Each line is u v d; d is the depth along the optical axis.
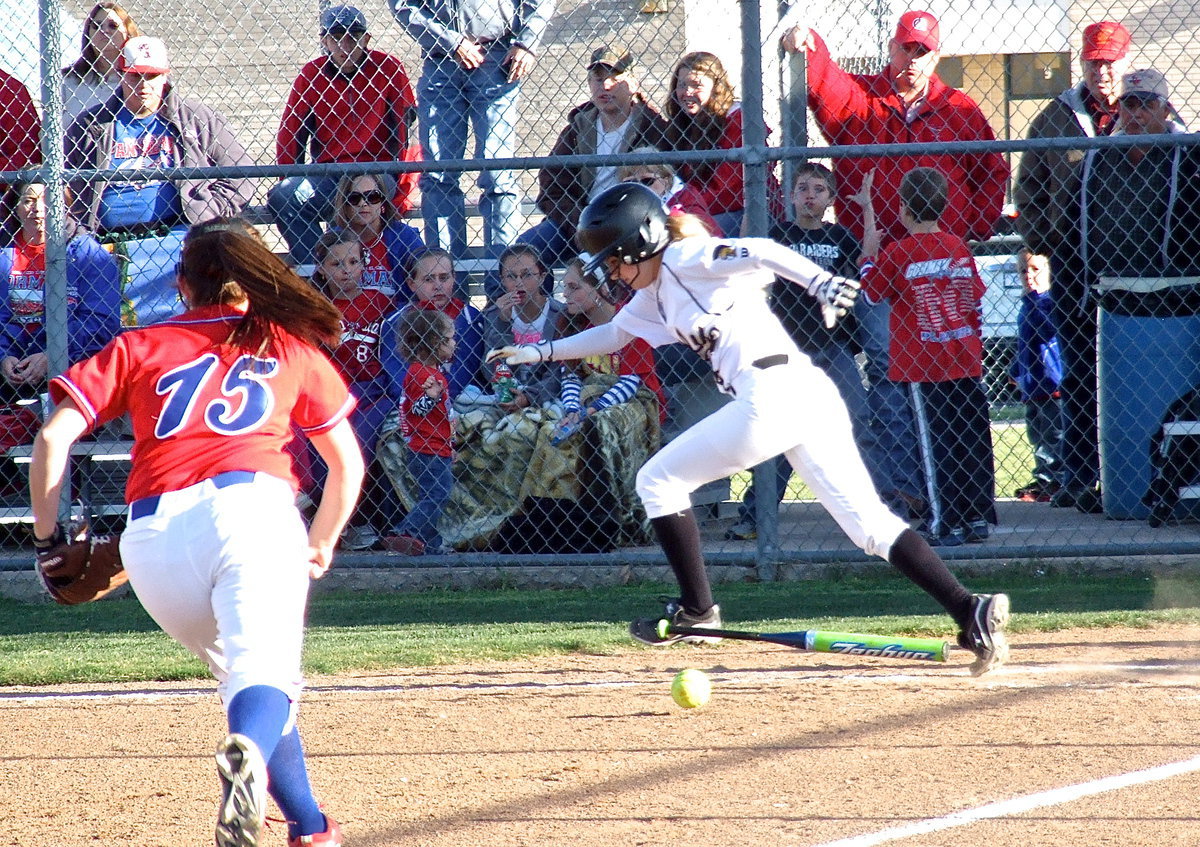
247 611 9.05
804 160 24.59
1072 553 22.17
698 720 14.66
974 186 25.06
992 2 29.95
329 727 14.83
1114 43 24.53
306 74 25.83
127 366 9.59
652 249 14.91
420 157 26.67
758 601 21.20
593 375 24.27
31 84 31.20
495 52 25.72
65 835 11.34
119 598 23.94
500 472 24.03
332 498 10.43
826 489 14.39
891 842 10.52
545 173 26.02
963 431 22.84
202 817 11.77
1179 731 13.55
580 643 18.81
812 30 24.09
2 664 18.36
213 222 10.16
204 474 9.39
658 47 36.00
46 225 22.58
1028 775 12.21
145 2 37.44
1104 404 25.52
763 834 10.81
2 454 24.70
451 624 20.48
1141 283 24.38
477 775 12.80
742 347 14.23
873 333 24.72
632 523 24.36
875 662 17.48
